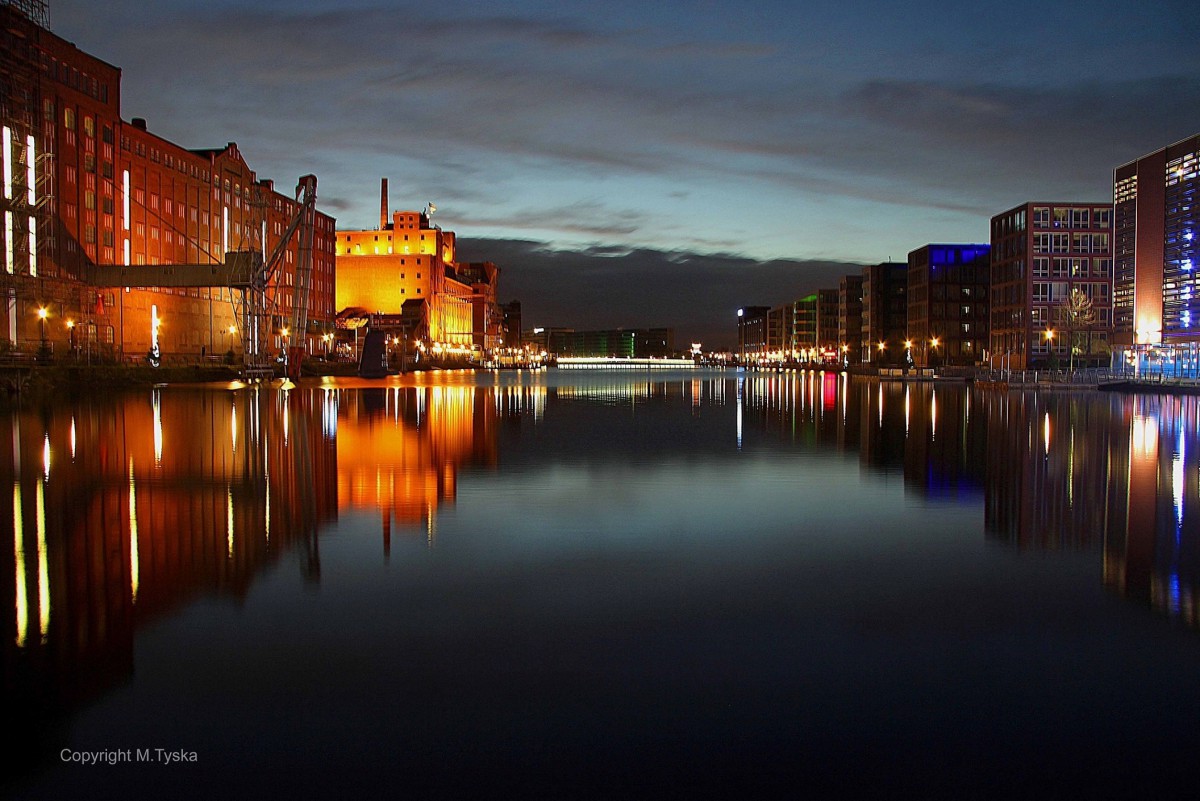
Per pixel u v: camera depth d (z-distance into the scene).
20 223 63.84
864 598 9.62
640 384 92.94
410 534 12.85
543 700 6.89
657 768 5.90
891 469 20.72
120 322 80.38
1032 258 103.88
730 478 19.17
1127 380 73.19
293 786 5.67
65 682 7.12
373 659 7.66
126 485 17.30
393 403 48.25
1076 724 6.53
